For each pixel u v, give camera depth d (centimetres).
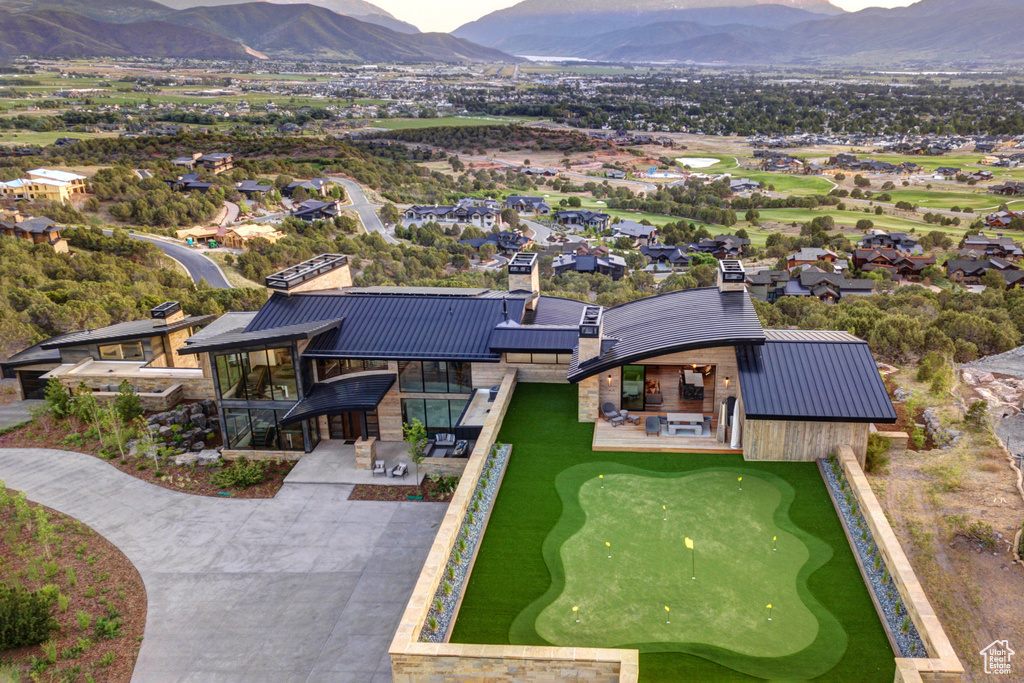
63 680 1870
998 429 2795
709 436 2562
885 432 2658
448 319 3247
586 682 1526
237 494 2834
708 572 1855
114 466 3083
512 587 1838
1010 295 7550
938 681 1391
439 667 1554
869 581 1778
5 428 3509
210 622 2108
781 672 1516
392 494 2797
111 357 3984
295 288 3522
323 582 2288
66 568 2361
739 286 2883
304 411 2922
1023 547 1988
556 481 2325
